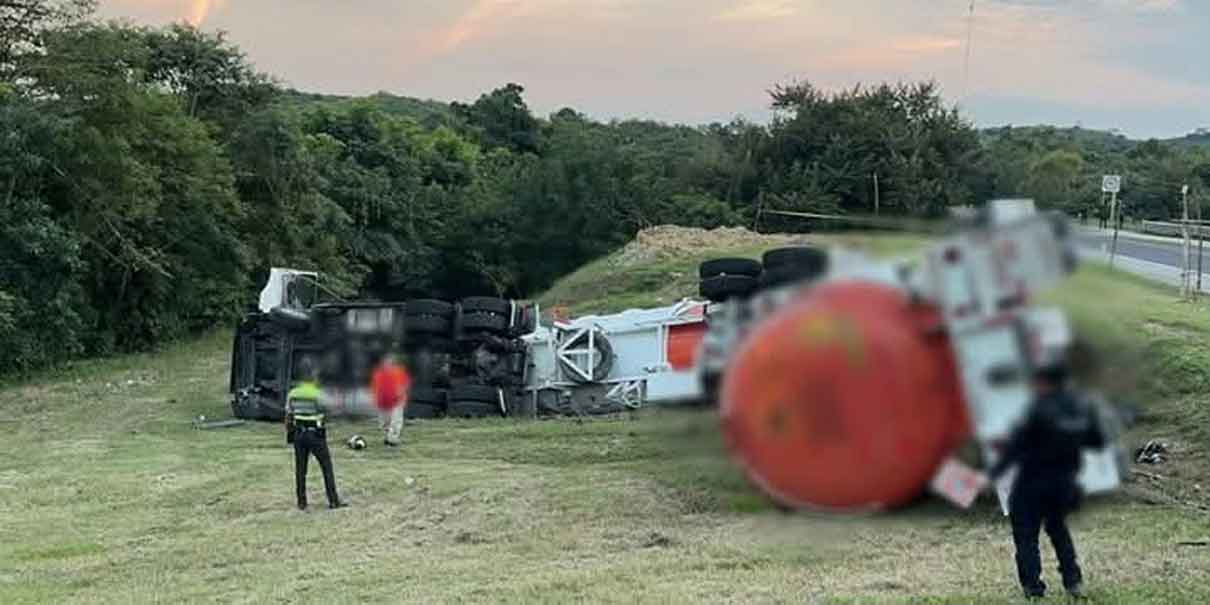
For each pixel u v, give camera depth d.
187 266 40.38
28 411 24.00
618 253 41.19
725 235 39.28
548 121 85.69
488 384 18.38
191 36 47.50
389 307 18.56
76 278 33.41
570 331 18.22
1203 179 20.61
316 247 49.69
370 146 62.41
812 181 26.61
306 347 19.27
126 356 35.91
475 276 60.06
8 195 31.70
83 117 33.91
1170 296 13.82
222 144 46.09
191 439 18.80
